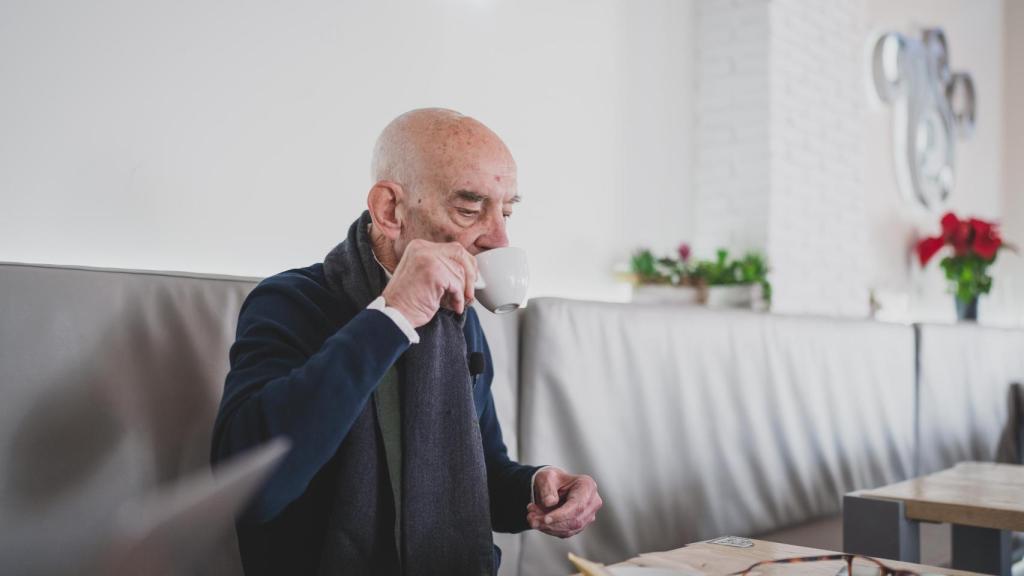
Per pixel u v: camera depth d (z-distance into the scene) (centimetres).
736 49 308
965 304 397
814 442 236
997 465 188
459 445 104
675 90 306
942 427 293
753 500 214
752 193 304
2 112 146
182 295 121
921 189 429
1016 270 512
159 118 166
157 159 166
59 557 103
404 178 106
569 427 172
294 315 104
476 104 234
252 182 182
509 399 165
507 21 242
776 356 228
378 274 110
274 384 88
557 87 259
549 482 111
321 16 195
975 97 499
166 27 167
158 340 117
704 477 201
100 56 158
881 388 267
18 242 148
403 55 213
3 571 99
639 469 186
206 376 120
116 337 113
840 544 203
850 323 259
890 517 138
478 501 104
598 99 274
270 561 101
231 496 58
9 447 102
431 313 93
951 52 482
